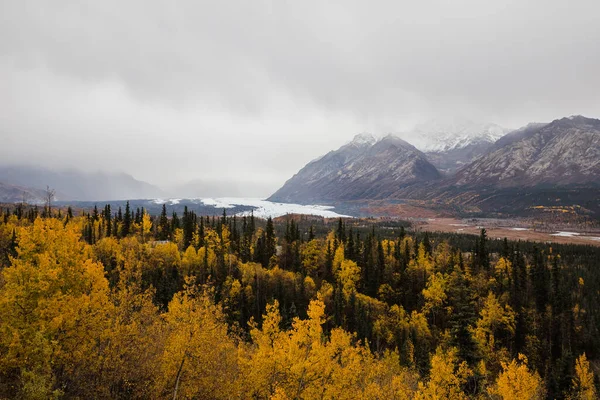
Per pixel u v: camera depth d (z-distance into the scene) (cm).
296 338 2980
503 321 7594
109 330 2720
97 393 2581
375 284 9606
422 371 6012
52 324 2431
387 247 12056
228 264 9212
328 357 3042
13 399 2188
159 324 3297
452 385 4162
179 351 2694
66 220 11394
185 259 8856
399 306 8794
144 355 2866
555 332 7931
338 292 8150
